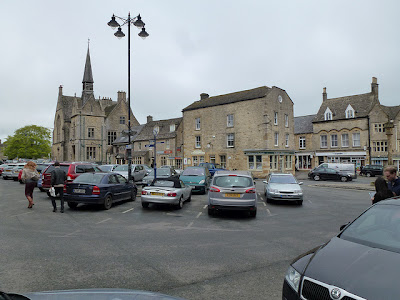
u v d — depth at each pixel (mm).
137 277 4863
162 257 5910
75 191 11109
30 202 11438
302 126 48312
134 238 7375
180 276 4945
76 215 10336
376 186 6445
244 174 11023
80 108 51062
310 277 3021
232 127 35812
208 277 4926
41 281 4625
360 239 3723
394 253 3232
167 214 10820
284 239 7461
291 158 37094
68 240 7070
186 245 6805
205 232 8148
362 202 14766
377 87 41750
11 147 66062
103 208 11820
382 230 3795
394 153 37406
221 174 11023
